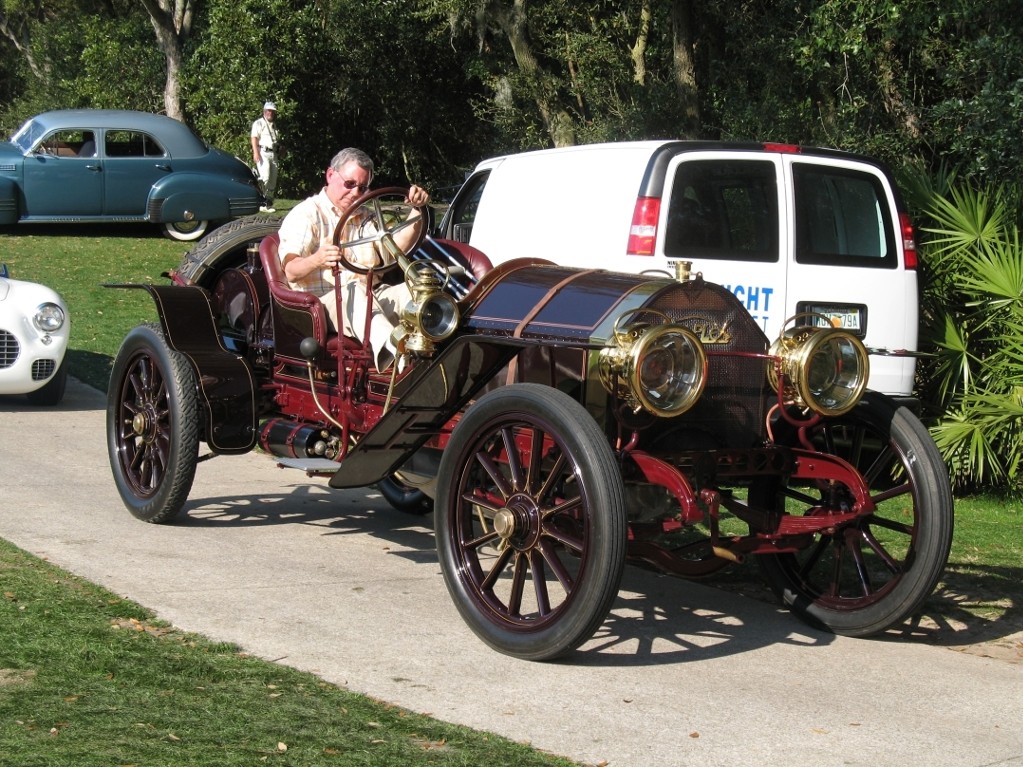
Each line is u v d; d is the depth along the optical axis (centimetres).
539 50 2175
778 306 718
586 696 408
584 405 459
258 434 602
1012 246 837
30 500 648
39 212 1692
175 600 489
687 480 430
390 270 584
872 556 614
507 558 453
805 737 381
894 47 1345
